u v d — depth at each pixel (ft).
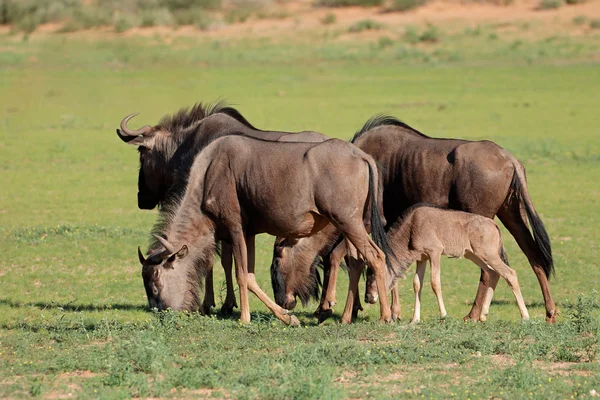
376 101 433.89
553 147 300.61
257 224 118.93
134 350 98.17
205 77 533.96
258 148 116.88
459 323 113.19
